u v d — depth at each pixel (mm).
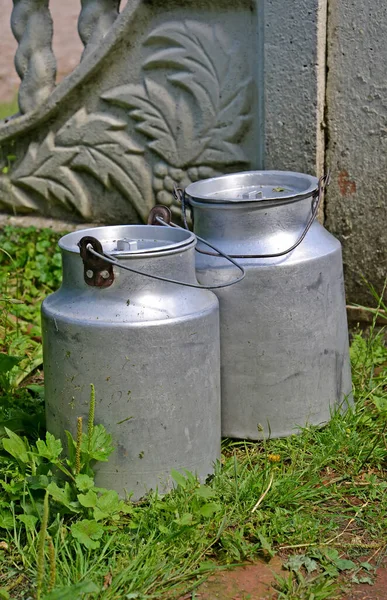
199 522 1980
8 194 2900
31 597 1898
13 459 2100
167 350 2004
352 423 2211
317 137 2457
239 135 2584
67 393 2035
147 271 1996
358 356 2408
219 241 2146
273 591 1918
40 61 2766
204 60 2578
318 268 2156
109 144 2736
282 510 2029
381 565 1966
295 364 2166
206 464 2084
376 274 2492
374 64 2391
